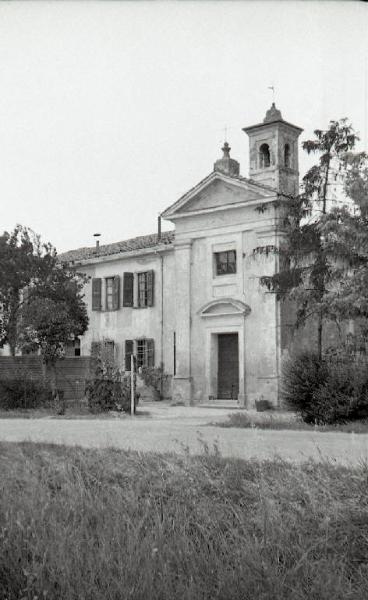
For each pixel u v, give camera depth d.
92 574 4.30
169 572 4.29
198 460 6.85
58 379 26.61
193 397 26.89
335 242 18.83
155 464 6.84
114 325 31.12
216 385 26.62
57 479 6.43
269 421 16.14
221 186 26.45
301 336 25.34
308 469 6.45
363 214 18.59
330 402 15.74
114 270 31.48
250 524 4.94
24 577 4.60
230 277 26.28
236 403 25.73
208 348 26.70
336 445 9.75
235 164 29.56
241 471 6.27
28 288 26.84
